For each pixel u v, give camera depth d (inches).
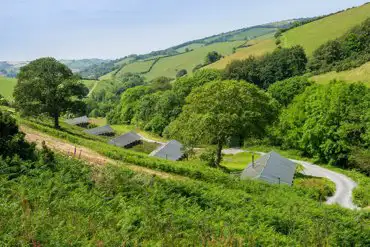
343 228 951.0
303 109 2987.2
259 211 927.7
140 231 631.2
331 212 1100.5
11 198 676.7
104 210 712.4
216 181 1277.1
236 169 2192.4
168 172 1301.7
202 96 2091.5
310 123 2733.8
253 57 5275.6
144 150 3095.5
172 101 4301.2
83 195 765.3
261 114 2130.9
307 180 1915.6
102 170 933.2
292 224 893.2
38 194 695.1
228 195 1037.2
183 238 654.5
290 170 1824.6
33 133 1558.8
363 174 2381.9
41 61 2293.3
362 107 2635.3
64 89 2272.4
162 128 4168.3
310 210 1064.8
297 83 3777.1
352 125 2551.7
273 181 1561.3
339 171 2434.8
